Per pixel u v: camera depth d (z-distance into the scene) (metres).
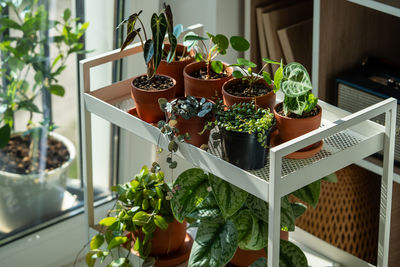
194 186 1.54
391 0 1.65
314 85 1.99
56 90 2.16
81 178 2.36
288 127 1.36
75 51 2.14
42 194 2.25
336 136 1.47
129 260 1.65
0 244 2.19
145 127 1.48
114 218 1.65
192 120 1.40
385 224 1.51
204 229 1.53
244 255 1.68
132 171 2.43
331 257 1.97
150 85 1.55
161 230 1.64
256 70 2.18
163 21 1.37
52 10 2.02
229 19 2.12
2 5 1.90
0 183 2.14
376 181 2.11
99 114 1.60
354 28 1.96
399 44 2.13
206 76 1.56
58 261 2.33
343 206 2.12
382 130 1.44
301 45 2.10
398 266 2.05
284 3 2.11
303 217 2.20
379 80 1.93
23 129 2.13
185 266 1.71
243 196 1.44
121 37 2.18
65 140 2.26
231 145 1.33
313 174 1.31
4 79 2.02
